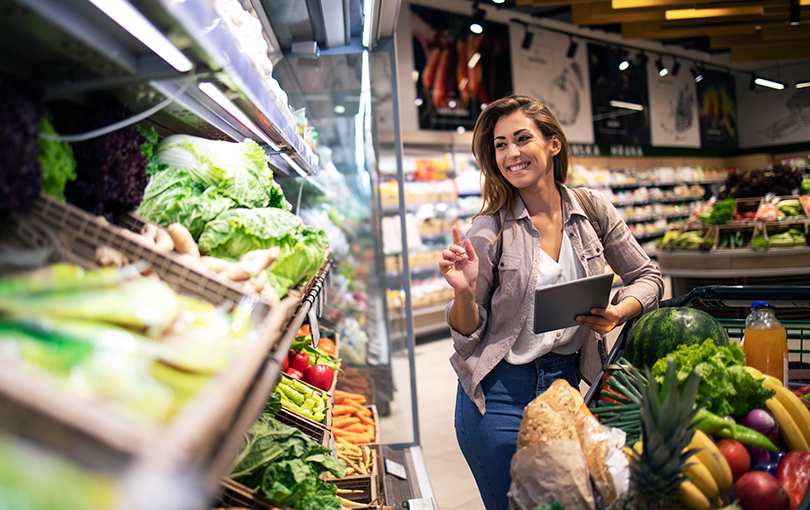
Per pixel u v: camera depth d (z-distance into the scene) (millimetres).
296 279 1436
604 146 13125
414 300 7574
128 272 773
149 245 874
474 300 1761
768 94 16516
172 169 1333
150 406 528
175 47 831
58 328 573
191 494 457
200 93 1198
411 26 9180
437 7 9484
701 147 15648
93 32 785
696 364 1428
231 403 595
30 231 783
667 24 9305
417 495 3012
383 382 3879
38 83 859
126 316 635
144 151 1234
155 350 626
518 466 1124
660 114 14188
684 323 1695
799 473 1236
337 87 3689
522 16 10945
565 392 1183
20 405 448
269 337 822
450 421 4340
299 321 1298
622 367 1591
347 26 3158
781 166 7152
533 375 1793
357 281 3928
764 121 16656
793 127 16141
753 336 1844
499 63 10328
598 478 1090
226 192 1377
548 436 1110
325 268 2211
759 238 6145
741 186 7172
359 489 2334
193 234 1294
